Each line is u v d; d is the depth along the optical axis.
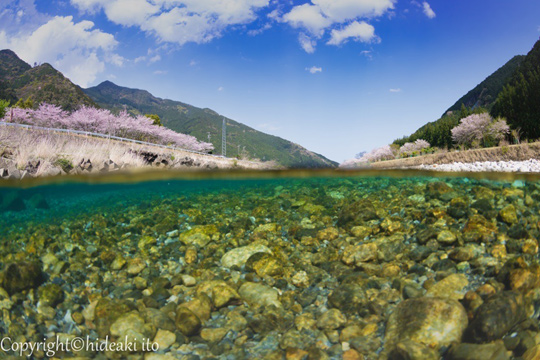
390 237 1.55
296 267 1.37
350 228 1.72
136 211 2.28
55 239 1.70
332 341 1.01
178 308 1.09
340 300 1.14
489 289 1.13
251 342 1.01
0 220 1.99
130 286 1.30
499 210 1.83
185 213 2.19
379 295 1.18
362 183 3.32
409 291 1.17
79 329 1.09
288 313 1.13
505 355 0.91
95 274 1.39
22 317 1.13
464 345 0.92
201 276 1.32
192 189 3.48
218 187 3.50
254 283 1.24
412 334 0.97
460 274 1.24
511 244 1.44
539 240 1.49
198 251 1.55
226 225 1.88
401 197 2.33
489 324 0.97
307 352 0.96
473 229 1.56
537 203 2.00
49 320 1.12
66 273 1.39
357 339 1.00
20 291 1.24
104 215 2.16
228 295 1.16
